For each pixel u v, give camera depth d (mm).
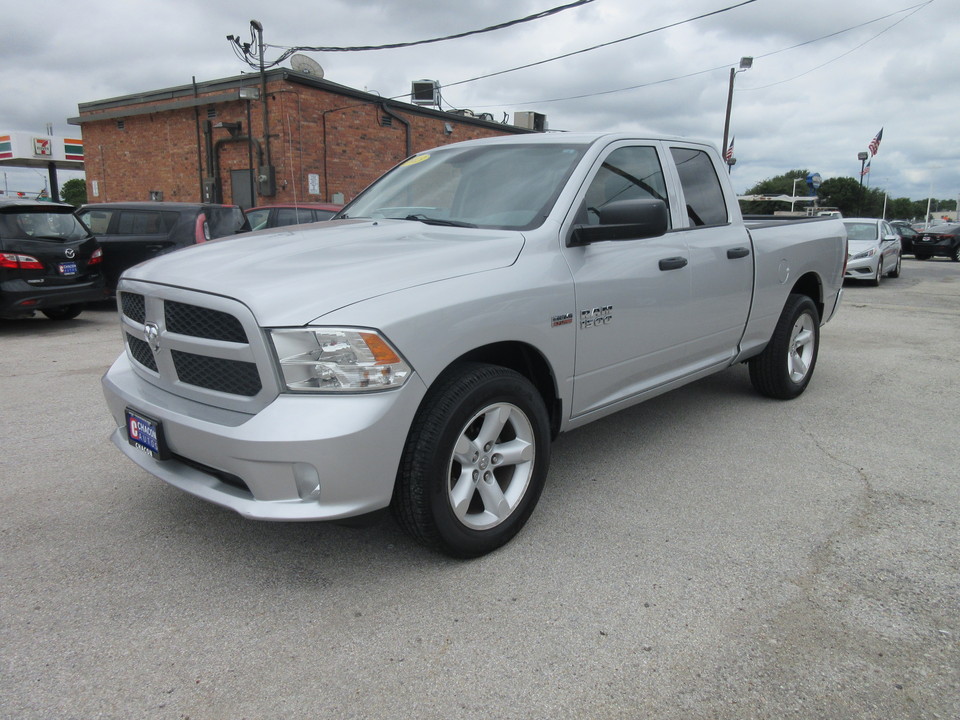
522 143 3920
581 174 3480
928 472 3979
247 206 17750
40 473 3895
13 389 5676
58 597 2684
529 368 3225
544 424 3141
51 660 2314
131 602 2656
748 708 2115
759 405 5301
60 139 26719
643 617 2566
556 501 3574
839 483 3814
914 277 18438
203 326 2684
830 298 5824
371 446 2482
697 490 3715
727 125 29266
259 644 2412
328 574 2859
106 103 20016
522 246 3125
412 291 2643
